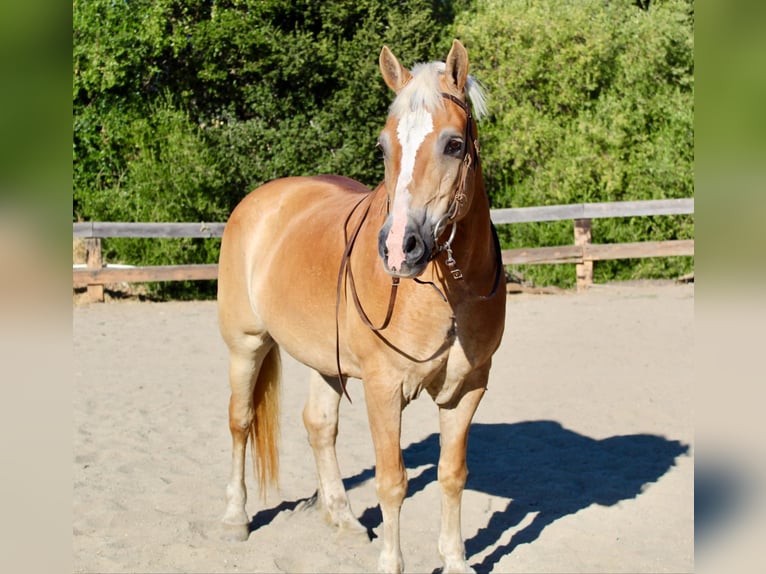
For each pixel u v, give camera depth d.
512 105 13.30
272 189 4.16
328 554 3.56
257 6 12.52
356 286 3.10
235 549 3.64
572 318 9.12
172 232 10.86
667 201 11.05
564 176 12.83
